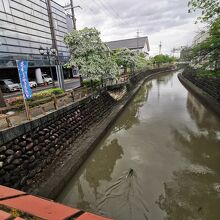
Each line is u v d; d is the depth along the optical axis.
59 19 28.16
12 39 19.23
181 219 4.58
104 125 10.16
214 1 7.86
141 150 8.18
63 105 8.25
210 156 7.38
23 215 1.77
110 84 16.48
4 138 4.63
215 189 5.49
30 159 5.40
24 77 5.64
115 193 5.60
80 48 11.11
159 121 11.96
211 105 12.92
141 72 34.38
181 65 62.19
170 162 7.07
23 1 20.75
